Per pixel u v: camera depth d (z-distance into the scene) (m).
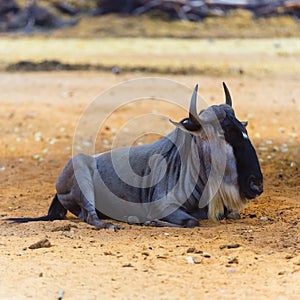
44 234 29.67
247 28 129.38
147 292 22.33
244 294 22.03
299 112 67.38
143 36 123.75
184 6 133.38
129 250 26.88
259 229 29.48
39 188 40.56
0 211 35.22
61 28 130.00
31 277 23.88
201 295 22.00
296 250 26.25
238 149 30.22
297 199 36.09
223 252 26.34
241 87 81.81
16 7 135.88
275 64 97.94
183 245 27.34
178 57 102.44
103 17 132.25
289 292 22.06
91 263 25.27
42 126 61.09
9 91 81.00
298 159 46.75
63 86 83.50
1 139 56.25
